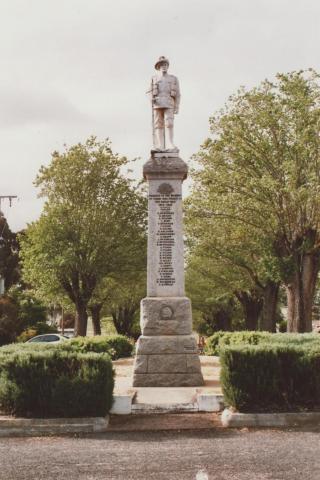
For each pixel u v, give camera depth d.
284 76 25.45
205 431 9.00
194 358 13.12
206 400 10.39
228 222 29.27
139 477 6.50
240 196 26.80
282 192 24.38
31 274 35.84
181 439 8.48
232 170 27.27
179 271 13.75
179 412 10.32
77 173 35.53
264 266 26.81
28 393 9.59
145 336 13.34
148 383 13.00
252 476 6.47
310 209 24.91
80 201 35.66
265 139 25.83
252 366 9.70
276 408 9.63
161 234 13.84
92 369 9.61
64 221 35.22
